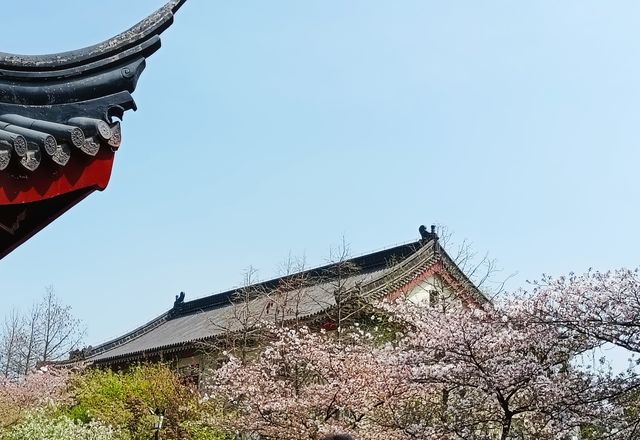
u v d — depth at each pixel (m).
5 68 4.41
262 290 30.08
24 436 23.42
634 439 13.29
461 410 15.78
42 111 4.45
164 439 24.88
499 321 15.52
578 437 14.75
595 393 13.58
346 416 18.62
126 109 4.66
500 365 14.23
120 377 30.48
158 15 4.96
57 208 4.41
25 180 4.04
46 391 32.88
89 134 4.30
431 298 26.17
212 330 35.09
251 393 19.34
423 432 15.43
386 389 17.27
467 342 14.49
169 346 32.41
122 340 43.38
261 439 20.50
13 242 4.54
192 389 26.50
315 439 17.81
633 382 13.58
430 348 15.23
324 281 32.44
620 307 13.36
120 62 4.76
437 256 28.61
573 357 15.12
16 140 3.90
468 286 29.02
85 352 41.94
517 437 16.17
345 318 23.59
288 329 21.47
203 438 23.56
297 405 18.22
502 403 14.45
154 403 26.09
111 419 25.81
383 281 26.27
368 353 19.12
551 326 14.16
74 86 4.54
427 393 17.28
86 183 4.32
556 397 13.77
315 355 19.14
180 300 46.03
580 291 14.07
